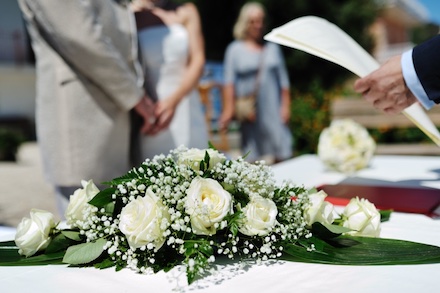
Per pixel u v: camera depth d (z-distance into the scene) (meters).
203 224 0.89
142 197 0.95
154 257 0.92
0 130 10.01
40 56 2.22
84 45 2.05
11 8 15.75
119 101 2.25
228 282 0.87
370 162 2.57
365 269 0.91
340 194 1.72
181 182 0.95
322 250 0.97
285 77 5.22
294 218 0.97
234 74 5.19
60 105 2.19
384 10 17.17
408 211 1.46
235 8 14.88
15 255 1.01
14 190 6.40
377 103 1.45
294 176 2.22
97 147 2.24
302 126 6.73
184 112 2.73
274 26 13.99
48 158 2.26
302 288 0.83
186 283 0.87
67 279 0.90
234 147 8.39
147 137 2.60
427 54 1.31
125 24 2.37
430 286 0.82
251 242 0.96
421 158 2.79
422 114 1.62
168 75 2.63
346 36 1.59
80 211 0.98
